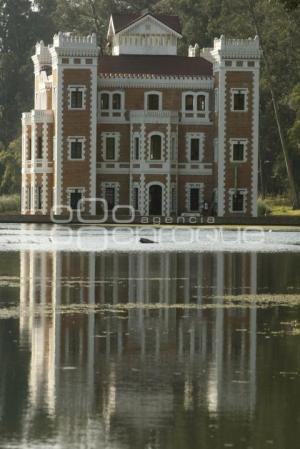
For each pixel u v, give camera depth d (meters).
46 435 40.50
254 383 49.19
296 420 42.72
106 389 47.69
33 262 116.38
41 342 59.44
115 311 72.94
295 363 54.00
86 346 58.38
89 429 41.31
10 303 76.88
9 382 48.91
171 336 62.12
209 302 78.81
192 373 51.34
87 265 112.81
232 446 39.31
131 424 42.06
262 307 75.88
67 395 46.53
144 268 109.56
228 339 61.09
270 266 113.12
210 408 44.50
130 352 56.69
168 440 39.94
